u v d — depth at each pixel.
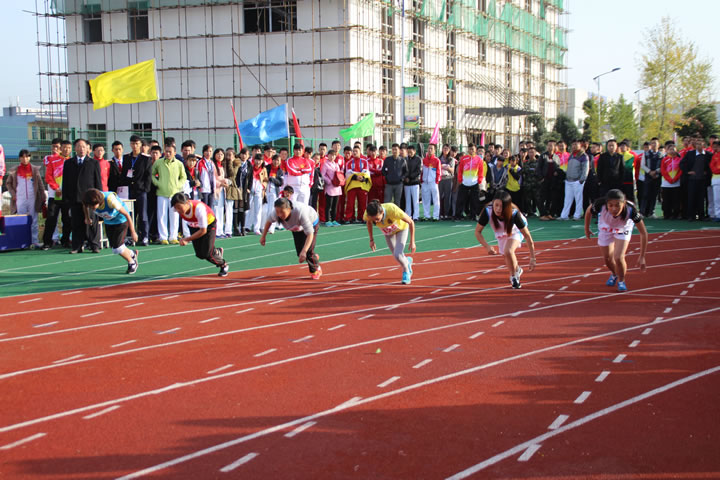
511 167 18.12
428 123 44.22
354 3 37.75
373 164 18.78
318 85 38.25
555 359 5.62
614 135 57.06
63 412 4.56
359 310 7.64
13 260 12.05
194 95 40.28
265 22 39.19
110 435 4.16
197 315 7.50
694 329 6.52
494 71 53.41
